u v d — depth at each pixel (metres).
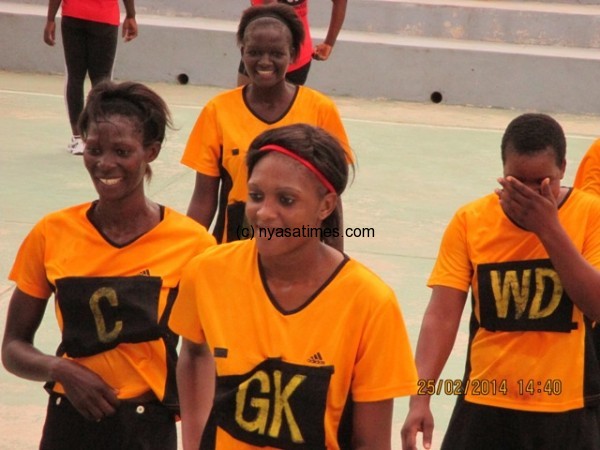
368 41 43.62
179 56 44.66
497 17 45.38
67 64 32.97
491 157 35.53
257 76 17.20
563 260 11.40
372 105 42.66
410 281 23.80
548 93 42.97
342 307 9.32
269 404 9.28
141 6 47.19
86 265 11.41
